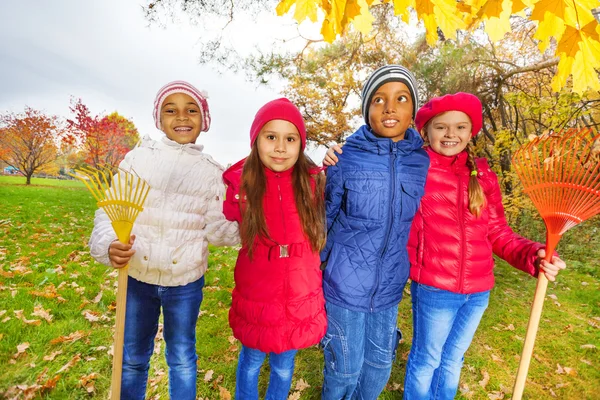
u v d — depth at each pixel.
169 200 1.57
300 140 1.58
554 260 1.50
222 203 1.71
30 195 11.81
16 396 2.03
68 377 2.23
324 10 1.33
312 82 10.06
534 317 1.52
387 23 7.78
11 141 21.56
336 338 1.67
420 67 6.46
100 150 21.33
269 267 1.55
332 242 1.70
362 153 1.67
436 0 1.19
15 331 2.67
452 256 1.69
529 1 1.07
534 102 6.59
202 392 2.19
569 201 1.45
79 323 2.90
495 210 1.82
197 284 1.68
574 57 1.11
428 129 1.84
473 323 1.76
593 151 1.38
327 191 1.72
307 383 2.31
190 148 1.67
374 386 1.77
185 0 6.84
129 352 1.62
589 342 3.17
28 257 4.46
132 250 1.40
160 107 1.70
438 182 1.75
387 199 1.62
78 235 6.01
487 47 6.92
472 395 2.30
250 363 1.67
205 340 2.79
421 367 1.74
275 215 1.58
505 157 7.79
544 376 2.60
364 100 1.74
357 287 1.62
